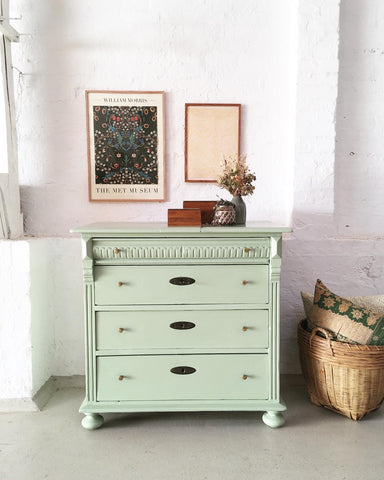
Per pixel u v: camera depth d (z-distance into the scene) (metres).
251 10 2.77
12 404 2.41
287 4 2.77
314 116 2.72
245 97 2.82
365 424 2.27
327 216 2.79
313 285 2.81
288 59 2.80
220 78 2.80
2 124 2.53
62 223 2.84
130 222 2.70
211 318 2.19
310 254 2.80
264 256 2.18
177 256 2.17
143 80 2.79
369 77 2.85
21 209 2.81
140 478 1.81
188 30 2.77
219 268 2.18
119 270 2.16
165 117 2.81
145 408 2.17
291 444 2.07
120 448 2.04
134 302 2.18
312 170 2.76
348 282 2.82
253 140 2.84
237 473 1.84
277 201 2.88
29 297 2.38
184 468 1.88
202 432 2.19
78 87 2.78
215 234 2.14
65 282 2.75
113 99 2.77
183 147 2.84
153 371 2.20
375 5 2.80
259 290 2.19
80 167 2.82
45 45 2.74
